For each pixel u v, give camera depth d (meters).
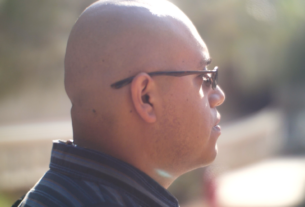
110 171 0.95
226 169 9.15
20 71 4.43
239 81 12.07
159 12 1.04
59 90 4.94
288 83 13.83
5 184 6.35
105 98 0.99
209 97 1.14
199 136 1.07
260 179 8.62
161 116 1.01
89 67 1.00
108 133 1.00
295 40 9.81
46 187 0.95
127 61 0.98
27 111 8.41
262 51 7.84
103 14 1.02
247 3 5.27
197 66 1.07
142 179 0.99
